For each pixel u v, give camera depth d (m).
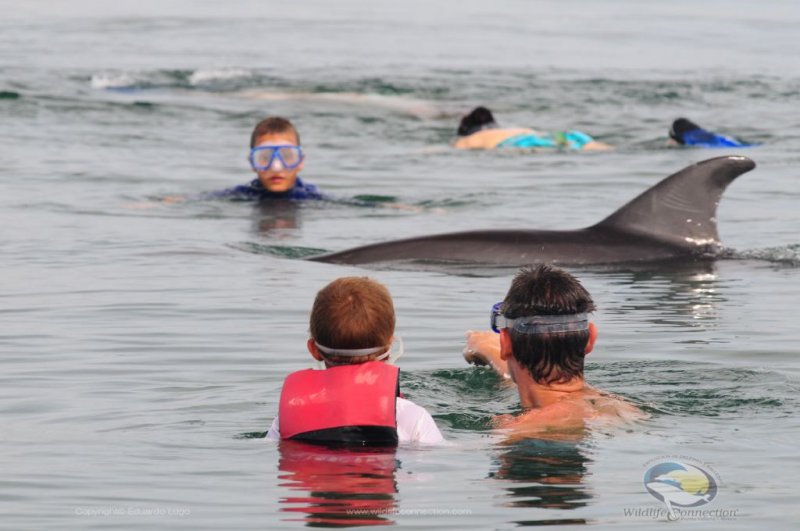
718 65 130.12
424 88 107.12
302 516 18.56
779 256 44.78
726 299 37.56
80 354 29.88
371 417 21.73
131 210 54.44
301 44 147.88
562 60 133.62
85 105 92.81
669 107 98.88
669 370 27.83
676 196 45.72
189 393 26.17
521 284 24.45
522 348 24.33
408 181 64.88
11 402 25.50
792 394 25.50
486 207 56.75
